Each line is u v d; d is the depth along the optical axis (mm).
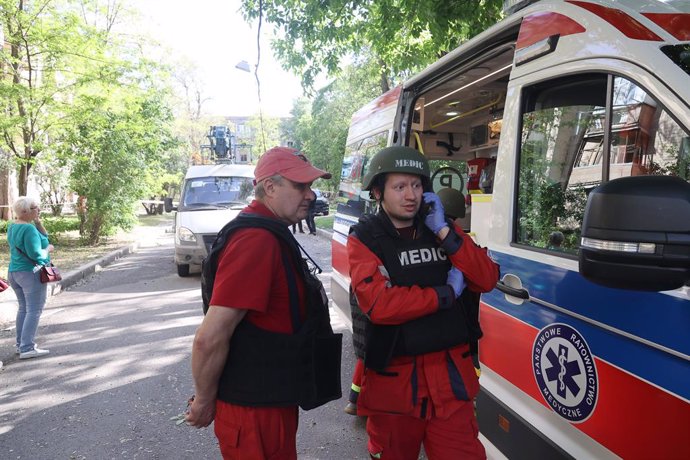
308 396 1944
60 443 3760
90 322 7043
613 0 2135
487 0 6566
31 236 5441
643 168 1824
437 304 1978
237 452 1904
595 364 1928
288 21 8844
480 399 2744
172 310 7609
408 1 7133
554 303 2172
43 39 11750
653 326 1683
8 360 5543
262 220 1902
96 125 13852
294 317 1938
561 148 2289
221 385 1895
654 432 1668
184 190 10961
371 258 2084
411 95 4246
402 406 2068
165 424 4020
